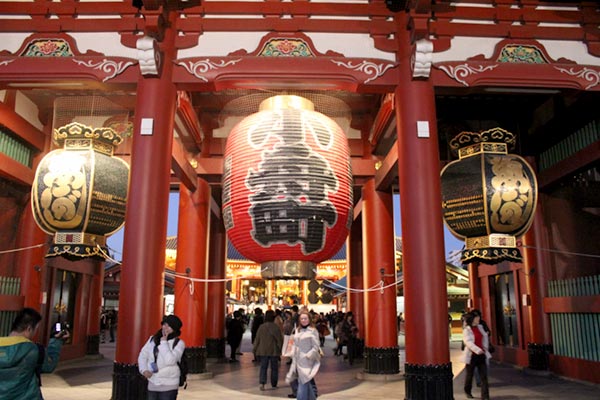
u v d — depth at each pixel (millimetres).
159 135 7984
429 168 7898
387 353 11977
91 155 8430
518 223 8602
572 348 11664
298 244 7227
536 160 12914
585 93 8750
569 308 11500
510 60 8539
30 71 8203
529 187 8586
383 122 11125
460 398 9234
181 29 8539
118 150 12336
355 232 17719
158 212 7777
